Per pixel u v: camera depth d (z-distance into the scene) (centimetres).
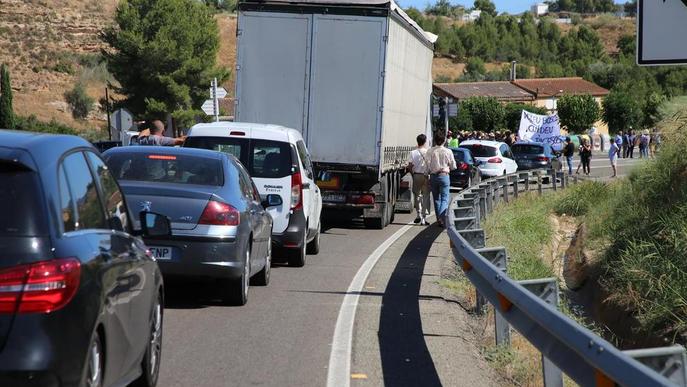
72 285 723
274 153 2056
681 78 16900
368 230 3045
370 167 2841
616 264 2061
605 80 19475
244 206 1586
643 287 1817
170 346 1280
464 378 1130
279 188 2039
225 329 1401
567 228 3369
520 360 1200
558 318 832
